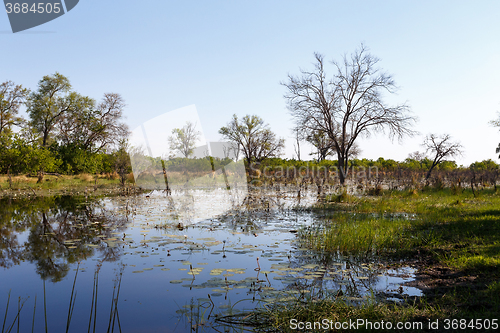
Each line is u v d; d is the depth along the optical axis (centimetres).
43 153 2225
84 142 3697
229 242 629
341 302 341
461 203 1145
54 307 344
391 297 365
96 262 495
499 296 340
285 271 455
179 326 299
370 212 1007
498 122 2631
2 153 2080
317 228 757
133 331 291
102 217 910
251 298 362
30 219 877
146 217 899
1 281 420
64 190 1836
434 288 389
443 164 4038
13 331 292
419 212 977
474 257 474
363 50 2498
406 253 552
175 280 412
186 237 645
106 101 3775
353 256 540
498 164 3747
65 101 3666
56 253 544
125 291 384
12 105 3303
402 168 3684
